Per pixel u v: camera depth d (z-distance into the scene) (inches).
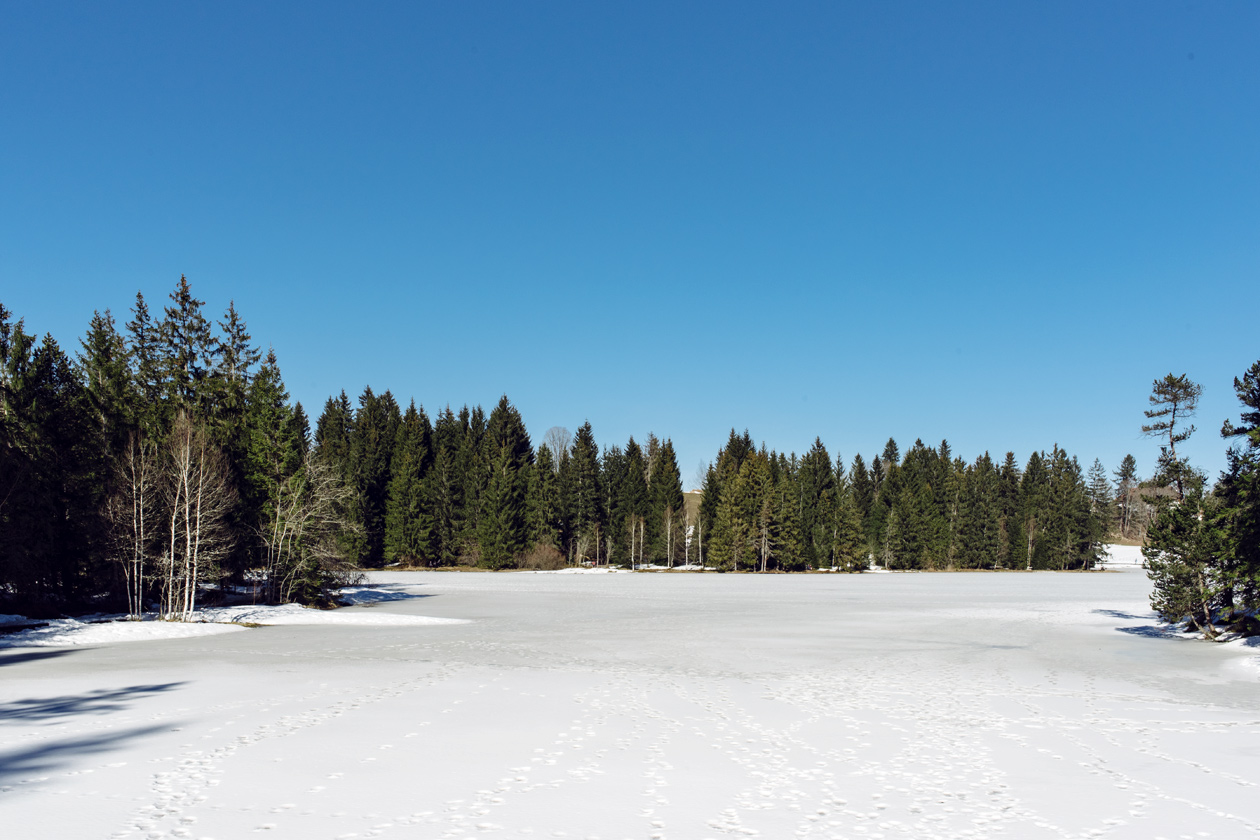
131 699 592.7
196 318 1930.4
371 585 2491.4
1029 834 308.5
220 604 1530.5
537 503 3959.2
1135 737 484.7
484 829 309.1
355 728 492.1
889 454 6727.4
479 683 677.9
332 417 4690.0
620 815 327.9
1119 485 6437.0
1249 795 362.6
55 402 1414.9
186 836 297.7
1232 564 1064.8
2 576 1242.0
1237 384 1039.0
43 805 334.3
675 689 656.4
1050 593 2313.0
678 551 4256.9
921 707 582.2
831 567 4128.9
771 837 303.1
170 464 1432.1
